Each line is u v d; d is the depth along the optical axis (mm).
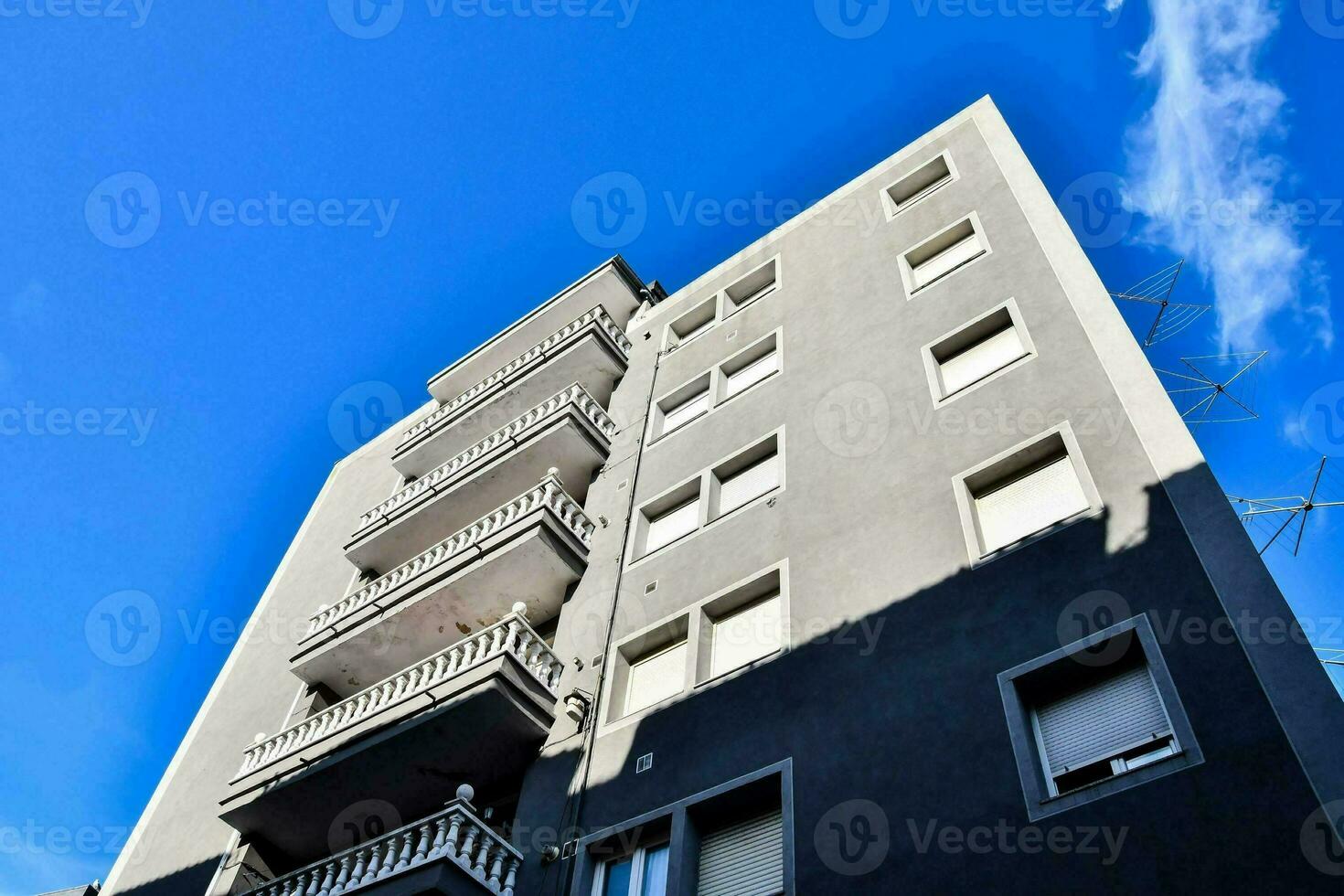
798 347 20281
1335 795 8734
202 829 20422
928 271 19500
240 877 18156
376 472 30594
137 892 19938
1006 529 13586
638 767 14266
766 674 14062
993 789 10688
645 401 22672
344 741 17188
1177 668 10492
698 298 25125
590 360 24312
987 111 22312
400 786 16906
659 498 19234
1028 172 19688
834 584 14500
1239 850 8859
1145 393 13656
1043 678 11469
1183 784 9570
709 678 14992
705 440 19859
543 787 15047
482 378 29406
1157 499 12195
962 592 12953
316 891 14828
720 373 21516
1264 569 10789
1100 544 12219
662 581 17250
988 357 16328
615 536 19031
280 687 23297
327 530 29266
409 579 20469
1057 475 13688
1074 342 15211
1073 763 10688
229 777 21484
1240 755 9469
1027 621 12023
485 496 22344
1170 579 11312
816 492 16375
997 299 17094
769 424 18797
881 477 15617
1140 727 10508
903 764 11570
